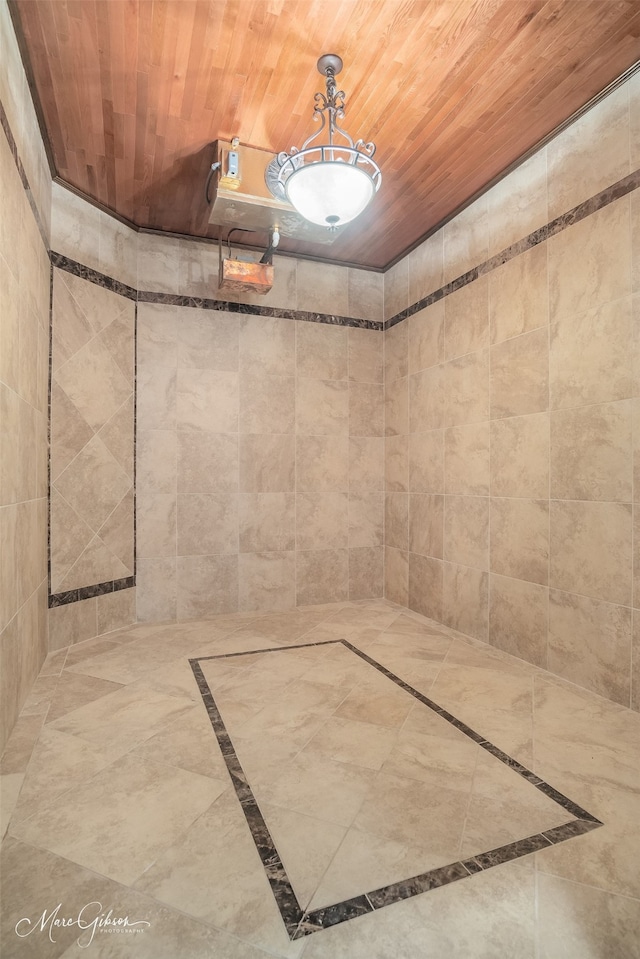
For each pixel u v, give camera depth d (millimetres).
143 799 1688
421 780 1806
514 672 2832
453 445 3658
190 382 3939
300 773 1847
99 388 3461
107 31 2121
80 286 3328
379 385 4562
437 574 3828
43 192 2848
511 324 3133
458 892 1316
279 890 1320
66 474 3219
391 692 2553
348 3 1999
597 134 2562
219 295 4043
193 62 2291
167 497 3857
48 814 1605
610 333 2498
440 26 2109
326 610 4148
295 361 4277
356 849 1468
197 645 3264
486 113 2645
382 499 4562
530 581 2977
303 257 4305
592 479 2590
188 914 1245
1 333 1936
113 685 2623
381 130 2773
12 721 2137
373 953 1150
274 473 4199
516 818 1604
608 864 1414
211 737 2098
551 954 1147
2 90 1931
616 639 2451
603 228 2533
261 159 2939
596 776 1833
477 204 3422
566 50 2236
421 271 4051
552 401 2836
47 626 3070
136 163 3045
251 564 4117
